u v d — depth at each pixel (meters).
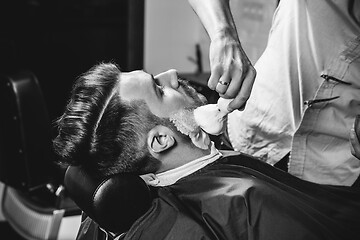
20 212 2.17
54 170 2.16
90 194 1.11
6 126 2.06
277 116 1.50
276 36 1.51
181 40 3.00
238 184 1.15
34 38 3.37
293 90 1.47
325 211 1.21
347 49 1.40
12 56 2.48
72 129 1.15
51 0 3.35
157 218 1.12
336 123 1.44
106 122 1.13
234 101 1.12
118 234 1.14
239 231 1.09
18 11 3.31
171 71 1.23
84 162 1.16
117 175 1.11
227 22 1.14
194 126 1.19
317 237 1.10
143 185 1.12
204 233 1.08
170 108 1.18
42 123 2.06
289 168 1.50
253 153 1.58
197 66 2.98
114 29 3.43
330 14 1.40
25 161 2.05
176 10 2.96
